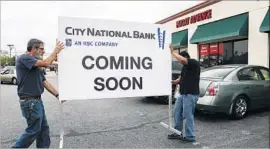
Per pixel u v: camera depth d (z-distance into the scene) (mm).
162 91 5215
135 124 6176
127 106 8609
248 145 4660
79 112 7664
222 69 6957
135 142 4855
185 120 4883
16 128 5840
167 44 5211
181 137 4996
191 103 4816
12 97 11781
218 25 14453
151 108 8188
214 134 5316
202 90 6344
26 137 3738
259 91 6930
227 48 14539
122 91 4867
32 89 3736
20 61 3699
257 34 12070
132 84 4941
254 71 7113
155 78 5141
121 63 4836
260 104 7031
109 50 4734
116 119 6688
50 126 5992
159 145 4688
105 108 8297
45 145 4078
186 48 18453
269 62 11602
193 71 4801
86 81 4578
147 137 5152
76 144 4742
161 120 6559
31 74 3734
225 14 14117
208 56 16078
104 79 4707
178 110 5105
